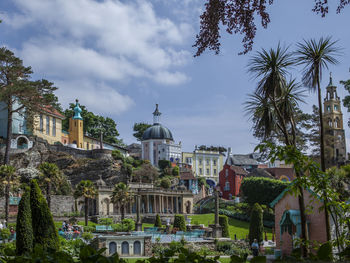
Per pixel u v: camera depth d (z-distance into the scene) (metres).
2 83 68.00
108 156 89.94
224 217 48.50
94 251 6.31
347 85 43.94
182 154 135.75
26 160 78.44
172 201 85.69
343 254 8.06
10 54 66.69
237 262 6.82
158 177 105.50
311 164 11.02
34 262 5.95
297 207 27.80
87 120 126.94
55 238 20.78
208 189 122.44
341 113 86.56
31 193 20.94
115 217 67.81
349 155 75.12
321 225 25.72
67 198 68.62
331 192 11.20
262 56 19.61
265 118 20.22
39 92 67.81
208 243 38.25
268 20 11.97
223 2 11.85
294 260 7.88
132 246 34.44
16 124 81.81
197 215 80.94
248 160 136.12
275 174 99.00
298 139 47.50
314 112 58.25
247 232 63.00
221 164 141.62
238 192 108.06
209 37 12.38
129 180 93.06
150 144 133.25
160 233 45.47
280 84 19.41
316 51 18.80
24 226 21.31
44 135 88.56
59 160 83.38
